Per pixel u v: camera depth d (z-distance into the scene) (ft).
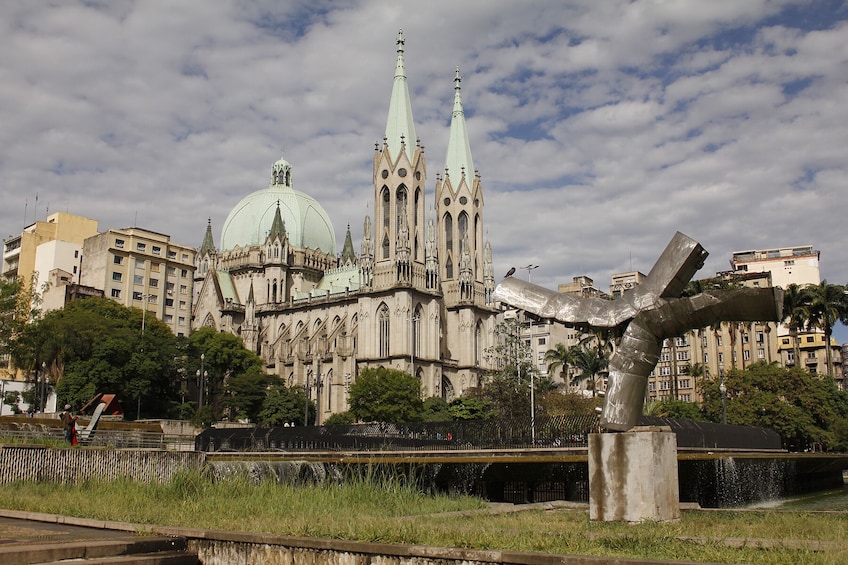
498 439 201.57
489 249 595.88
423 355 524.11
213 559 74.64
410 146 552.00
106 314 465.88
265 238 636.89
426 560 62.49
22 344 393.91
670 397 388.37
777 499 195.42
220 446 251.39
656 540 68.08
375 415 425.69
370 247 546.67
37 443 171.83
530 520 88.69
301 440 239.71
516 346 440.45
